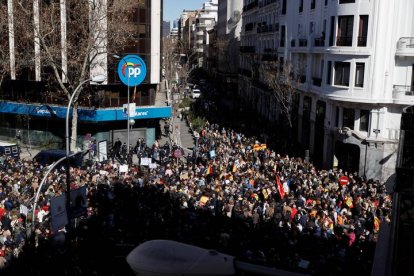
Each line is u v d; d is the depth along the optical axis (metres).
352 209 22.25
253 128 52.72
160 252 5.13
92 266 15.30
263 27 62.91
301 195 23.05
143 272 5.01
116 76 42.31
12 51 40.72
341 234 18.42
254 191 23.75
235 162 31.11
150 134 45.97
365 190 25.91
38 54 37.41
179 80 93.56
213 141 41.03
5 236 17.06
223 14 115.88
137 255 5.14
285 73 45.44
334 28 35.38
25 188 22.73
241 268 4.97
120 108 42.84
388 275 6.74
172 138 50.53
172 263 5.00
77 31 38.97
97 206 20.86
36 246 16.45
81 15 37.62
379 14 32.78
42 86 43.69
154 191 22.45
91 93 41.91
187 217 19.39
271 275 4.93
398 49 32.91
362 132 35.09
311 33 42.38
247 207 20.33
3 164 29.19
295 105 47.91
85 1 37.84
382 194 24.89
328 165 38.19
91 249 16.47
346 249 17.19
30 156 41.25
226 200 21.30
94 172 27.19
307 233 17.97
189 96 89.69
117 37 37.84
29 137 45.12
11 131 45.75
